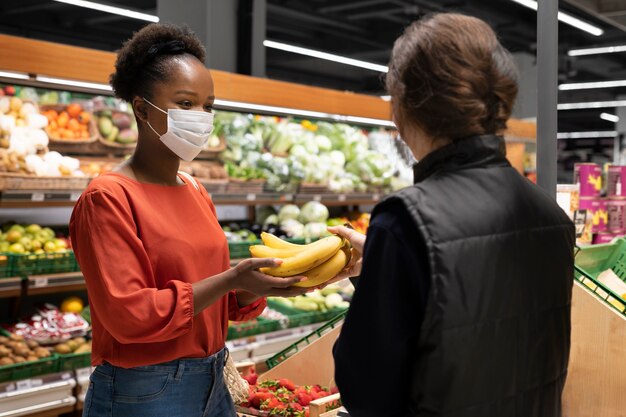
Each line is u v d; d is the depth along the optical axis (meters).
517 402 1.17
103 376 1.63
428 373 1.06
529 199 1.22
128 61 1.70
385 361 1.08
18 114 3.78
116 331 1.51
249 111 5.03
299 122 5.42
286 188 5.02
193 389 1.66
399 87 1.18
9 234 3.82
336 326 2.46
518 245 1.16
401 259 1.08
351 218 5.89
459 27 1.15
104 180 1.59
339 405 2.09
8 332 3.64
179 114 1.65
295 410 2.09
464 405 1.09
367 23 12.01
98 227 1.53
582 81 16.52
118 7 9.21
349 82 15.52
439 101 1.13
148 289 1.51
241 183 4.71
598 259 2.75
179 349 1.62
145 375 1.60
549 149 2.05
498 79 1.15
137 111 1.71
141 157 1.72
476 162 1.18
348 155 5.67
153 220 1.62
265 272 1.55
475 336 1.09
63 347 3.62
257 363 4.25
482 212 1.13
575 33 12.45
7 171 3.61
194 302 1.53
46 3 10.55
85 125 4.05
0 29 11.15
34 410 3.35
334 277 1.62
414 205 1.08
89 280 1.54
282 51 13.78
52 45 3.51
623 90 17.92
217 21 6.46
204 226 1.74
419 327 1.08
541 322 1.21
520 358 1.17
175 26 1.75
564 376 1.29
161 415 1.61
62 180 3.76
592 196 3.22
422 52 1.14
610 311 1.94
